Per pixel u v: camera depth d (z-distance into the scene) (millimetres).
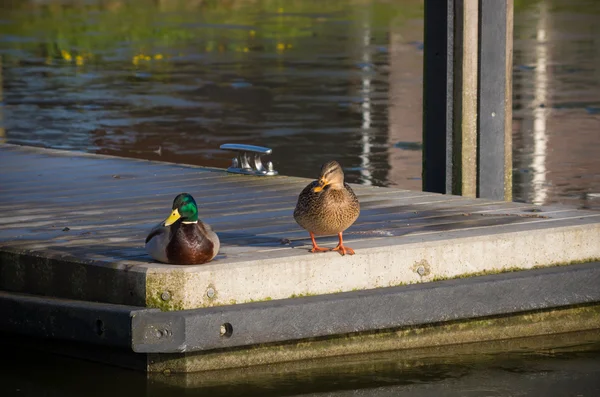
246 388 9516
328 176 9516
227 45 37000
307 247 10250
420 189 16766
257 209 12273
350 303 9812
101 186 13820
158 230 9547
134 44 37469
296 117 23438
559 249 10953
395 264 10234
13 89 27516
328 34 40219
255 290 9648
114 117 23516
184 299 9359
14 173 14805
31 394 9359
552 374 9992
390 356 10328
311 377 9805
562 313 11016
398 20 45969
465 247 10516
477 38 13547
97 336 9422
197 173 14773
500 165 13852
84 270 9781
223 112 24078
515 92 26469
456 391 9602
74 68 31547
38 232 11070
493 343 10773
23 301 9945
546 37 38750
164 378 9633
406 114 23812
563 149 19828
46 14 49031
